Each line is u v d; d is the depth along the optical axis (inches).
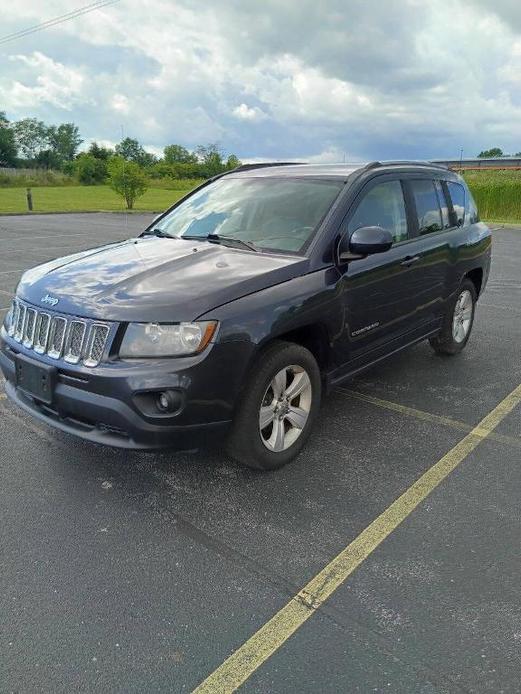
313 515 125.1
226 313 122.5
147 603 100.0
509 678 85.3
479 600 100.7
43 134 4557.1
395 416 175.2
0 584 104.0
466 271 218.1
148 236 180.9
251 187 179.8
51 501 129.3
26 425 164.9
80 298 126.6
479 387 199.5
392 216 176.6
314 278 143.3
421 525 121.9
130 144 3553.2
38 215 975.6
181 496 131.8
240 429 131.9
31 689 83.3
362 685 83.9
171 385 116.3
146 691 83.1
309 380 145.7
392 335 180.2
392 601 100.4
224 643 91.4
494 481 139.4
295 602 100.3
